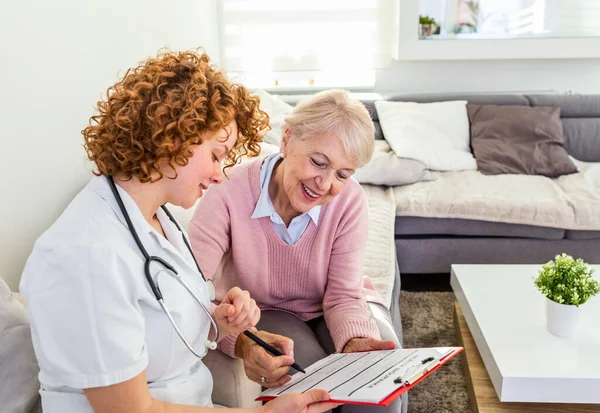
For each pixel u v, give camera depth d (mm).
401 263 2902
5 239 1396
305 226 1496
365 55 3998
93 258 846
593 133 3453
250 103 1021
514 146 3277
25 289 857
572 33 3818
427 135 3318
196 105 883
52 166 1642
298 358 1408
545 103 3529
